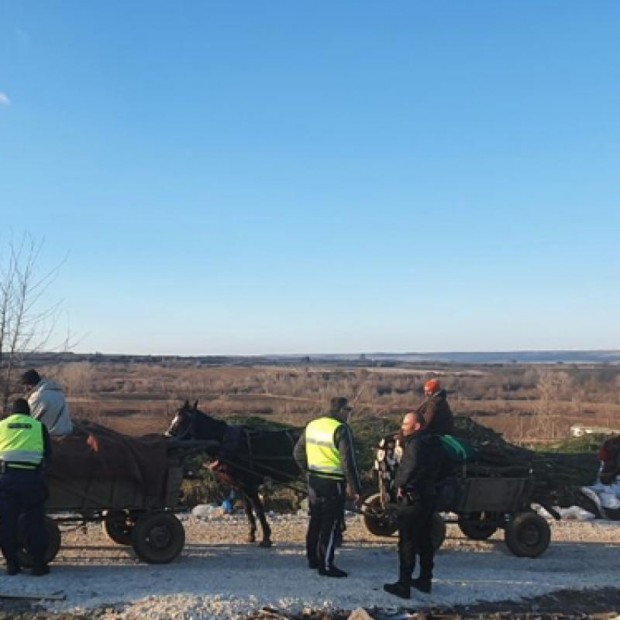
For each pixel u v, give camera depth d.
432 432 12.55
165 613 8.79
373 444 21.20
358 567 11.48
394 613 9.41
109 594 9.46
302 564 11.53
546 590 10.62
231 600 9.28
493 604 10.01
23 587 9.66
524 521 12.73
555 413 36.53
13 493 10.10
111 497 11.12
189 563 11.43
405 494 10.01
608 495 17.08
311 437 10.93
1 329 23.41
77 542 12.59
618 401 45.06
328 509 10.75
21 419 10.30
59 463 10.78
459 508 12.59
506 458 13.07
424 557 10.16
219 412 30.42
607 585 11.03
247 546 12.86
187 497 17.44
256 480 12.91
